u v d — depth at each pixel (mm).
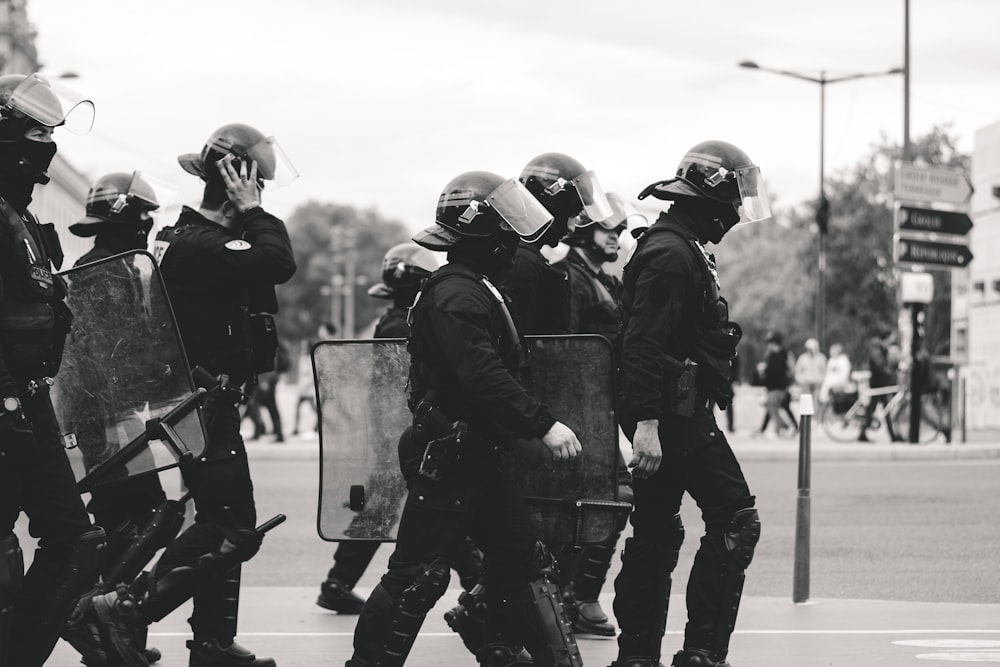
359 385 11859
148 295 11492
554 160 12219
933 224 42281
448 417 9781
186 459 11383
